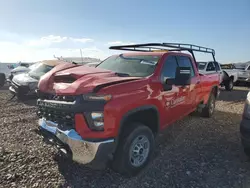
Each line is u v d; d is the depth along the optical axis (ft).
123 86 9.25
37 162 11.09
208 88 19.12
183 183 9.53
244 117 10.82
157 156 12.14
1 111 21.93
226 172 10.51
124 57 14.10
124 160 9.42
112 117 8.54
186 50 16.44
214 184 9.50
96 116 8.42
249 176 10.18
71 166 10.77
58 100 9.32
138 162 10.11
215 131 16.62
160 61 12.27
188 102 15.14
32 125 17.29
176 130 16.75
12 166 10.62
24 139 14.21
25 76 28.32
